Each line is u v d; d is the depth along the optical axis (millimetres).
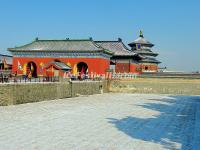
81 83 62812
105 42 89688
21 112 34062
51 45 78625
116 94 71875
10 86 39969
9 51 77438
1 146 18234
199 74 74375
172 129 26344
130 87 77375
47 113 34125
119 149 18500
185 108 44625
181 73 76188
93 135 22688
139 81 77062
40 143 19359
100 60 72688
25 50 75938
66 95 56500
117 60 84938
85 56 73312
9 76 54938
